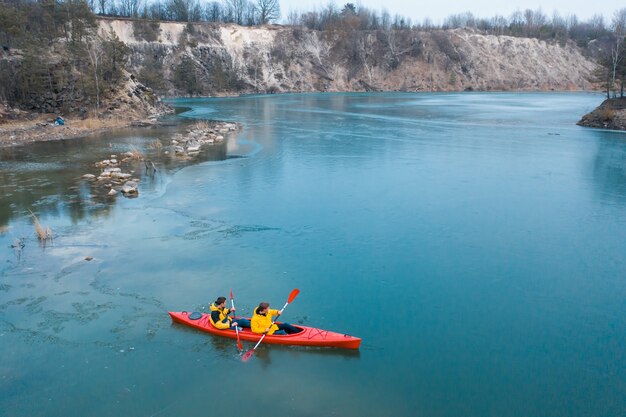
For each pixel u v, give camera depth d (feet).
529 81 425.69
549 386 34.94
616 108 166.20
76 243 59.47
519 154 114.73
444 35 432.66
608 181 89.86
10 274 51.24
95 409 32.76
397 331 41.75
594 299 47.52
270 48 384.06
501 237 62.75
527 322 43.39
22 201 75.00
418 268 53.88
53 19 189.98
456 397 33.81
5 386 34.83
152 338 40.50
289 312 44.60
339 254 57.36
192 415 32.22
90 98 171.53
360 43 411.13
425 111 221.46
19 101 163.84
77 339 40.24
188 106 248.32
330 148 122.31
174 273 51.93
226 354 38.60
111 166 98.73
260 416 32.12
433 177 92.53
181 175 92.89
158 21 337.11
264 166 101.30
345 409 32.73
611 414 32.19
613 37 471.62
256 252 57.62
